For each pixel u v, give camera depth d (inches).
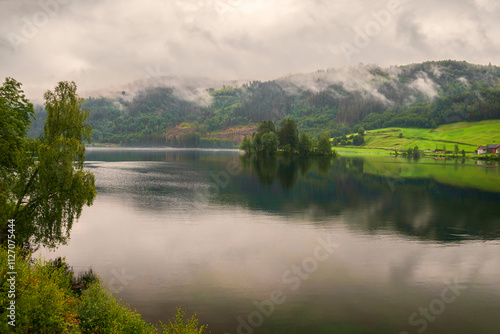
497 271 1306.6
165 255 1405.0
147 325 821.9
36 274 752.3
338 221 2091.5
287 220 2091.5
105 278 1152.8
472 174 5036.9
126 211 2267.5
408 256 1464.1
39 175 1199.6
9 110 1330.0
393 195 3139.8
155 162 6875.0
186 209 2361.0
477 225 2041.1
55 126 1236.5
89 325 730.8
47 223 1236.5
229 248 1514.5
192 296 1041.5
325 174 4758.9
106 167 5590.6
